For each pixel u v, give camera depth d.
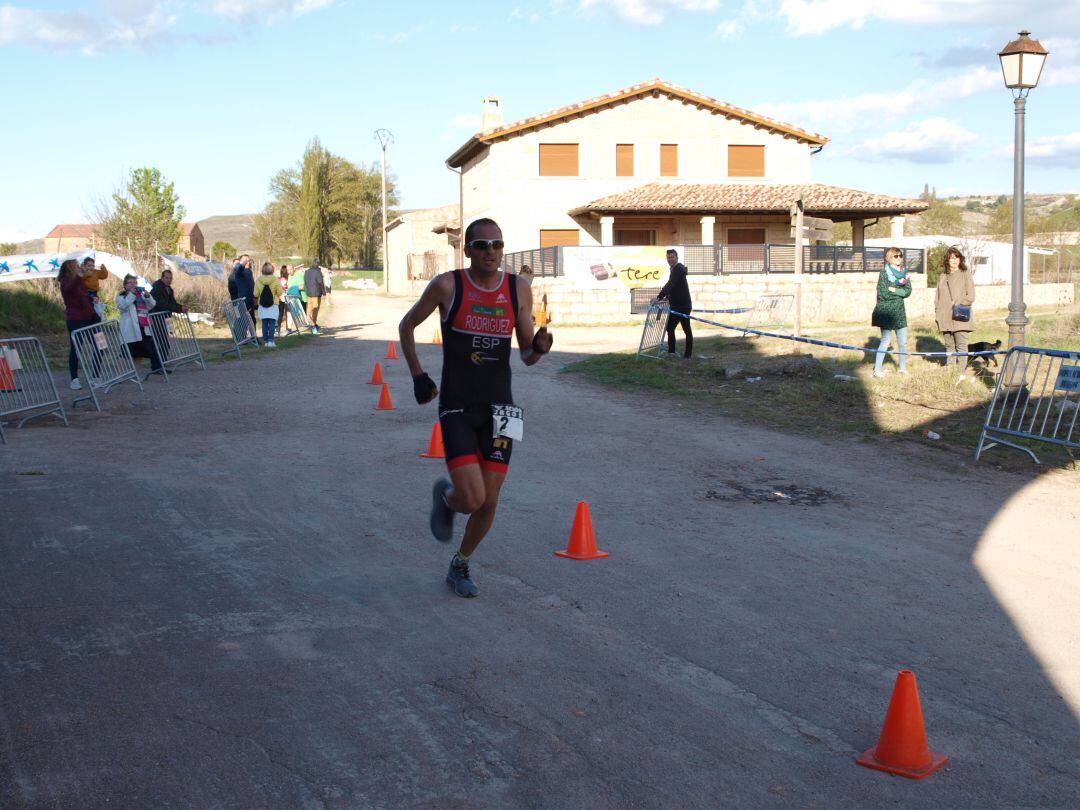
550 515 7.07
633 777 3.37
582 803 3.19
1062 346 16.14
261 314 20.89
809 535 6.69
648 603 5.21
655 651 4.53
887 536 6.72
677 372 14.94
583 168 38.19
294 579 5.46
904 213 36.53
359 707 3.86
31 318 23.23
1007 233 68.25
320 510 7.03
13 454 8.85
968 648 4.70
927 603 5.34
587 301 28.52
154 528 6.42
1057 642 4.80
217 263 35.19
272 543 6.16
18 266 25.44
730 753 3.56
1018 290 11.35
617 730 3.71
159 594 5.14
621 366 15.84
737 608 5.16
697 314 28.59
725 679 4.23
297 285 25.61
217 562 5.73
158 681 4.05
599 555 6.04
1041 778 3.44
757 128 39.06
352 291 68.31
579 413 11.89
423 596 5.23
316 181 85.88
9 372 10.14
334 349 20.64
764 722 3.82
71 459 8.66
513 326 4.93
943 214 72.62
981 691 4.19
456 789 3.26
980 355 11.86
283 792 3.21
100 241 34.25
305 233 85.12
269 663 4.27
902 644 4.72
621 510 7.28
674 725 3.77
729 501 7.65
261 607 4.99
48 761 3.37
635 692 4.07
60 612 4.84
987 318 27.53
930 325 22.39
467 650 4.48
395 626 4.77
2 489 7.41
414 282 57.19
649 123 38.38
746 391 13.22
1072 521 7.20
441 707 3.88
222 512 6.89
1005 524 7.09
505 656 4.42
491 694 4.01
